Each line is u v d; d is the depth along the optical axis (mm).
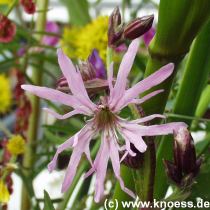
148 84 60
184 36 65
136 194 69
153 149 63
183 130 63
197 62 77
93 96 67
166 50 66
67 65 60
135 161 63
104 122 64
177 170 64
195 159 64
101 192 62
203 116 105
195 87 79
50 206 74
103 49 127
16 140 117
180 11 63
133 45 59
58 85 67
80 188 119
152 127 60
